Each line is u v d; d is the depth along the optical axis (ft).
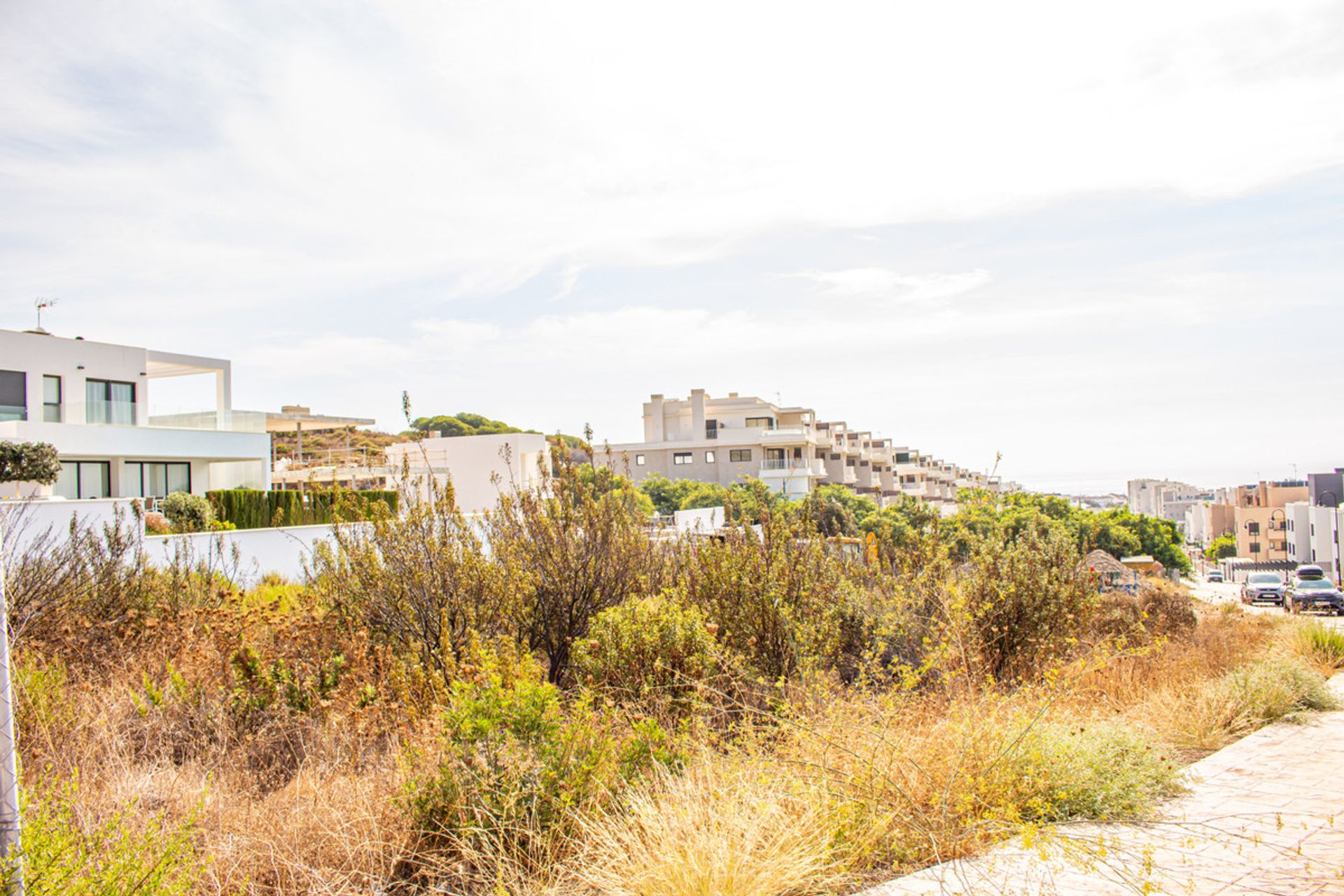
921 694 22.53
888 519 122.21
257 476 100.94
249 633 25.00
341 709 20.56
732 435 201.16
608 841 13.50
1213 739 23.09
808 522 30.81
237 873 13.38
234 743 19.54
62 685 21.48
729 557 28.19
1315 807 16.56
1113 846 13.42
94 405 85.87
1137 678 28.07
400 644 24.84
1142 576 64.54
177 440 89.56
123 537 38.88
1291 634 43.34
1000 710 19.12
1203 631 45.73
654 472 203.72
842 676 26.63
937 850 13.87
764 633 26.02
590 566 27.81
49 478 72.79
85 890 11.17
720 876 12.12
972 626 26.53
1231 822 15.55
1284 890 12.19
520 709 16.19
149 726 19.79
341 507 29.09
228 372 102.89
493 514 30.01
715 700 22.39
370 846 13.96
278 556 57.88
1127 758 17.29
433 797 14.73
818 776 15.64
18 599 26.78
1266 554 306.96
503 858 13.52
